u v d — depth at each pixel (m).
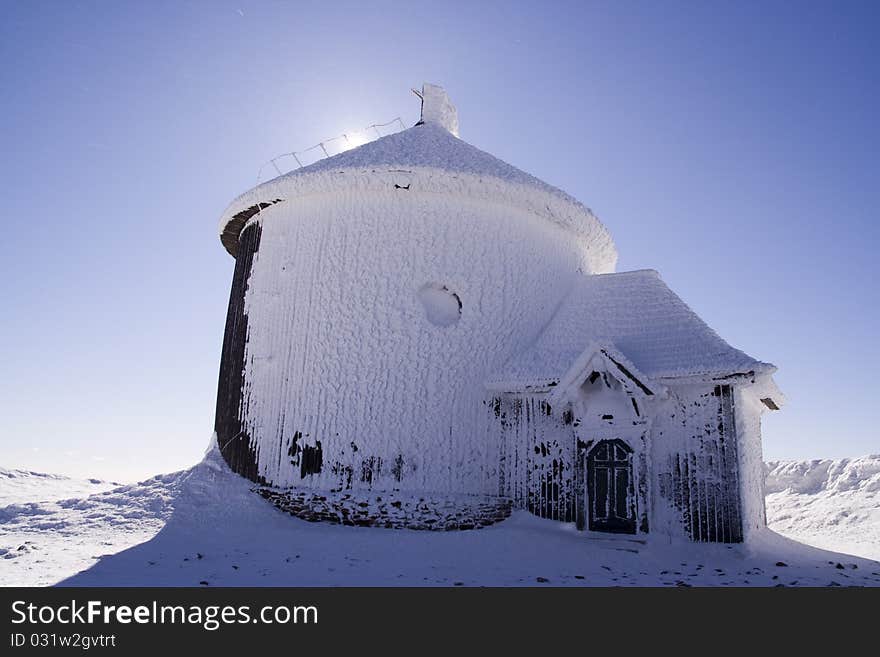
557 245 13.66
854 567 9.83
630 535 10.14
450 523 10.65
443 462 11.47
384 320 12.02
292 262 12.96
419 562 8.62
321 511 11.01
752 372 9.93
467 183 12.59
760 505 13.23
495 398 11.93
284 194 13.28
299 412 11.98
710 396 10.33
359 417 11.64
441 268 12.33
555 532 10.55
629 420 10.56
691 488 10.12
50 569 7.88
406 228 12.46
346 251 12.46
